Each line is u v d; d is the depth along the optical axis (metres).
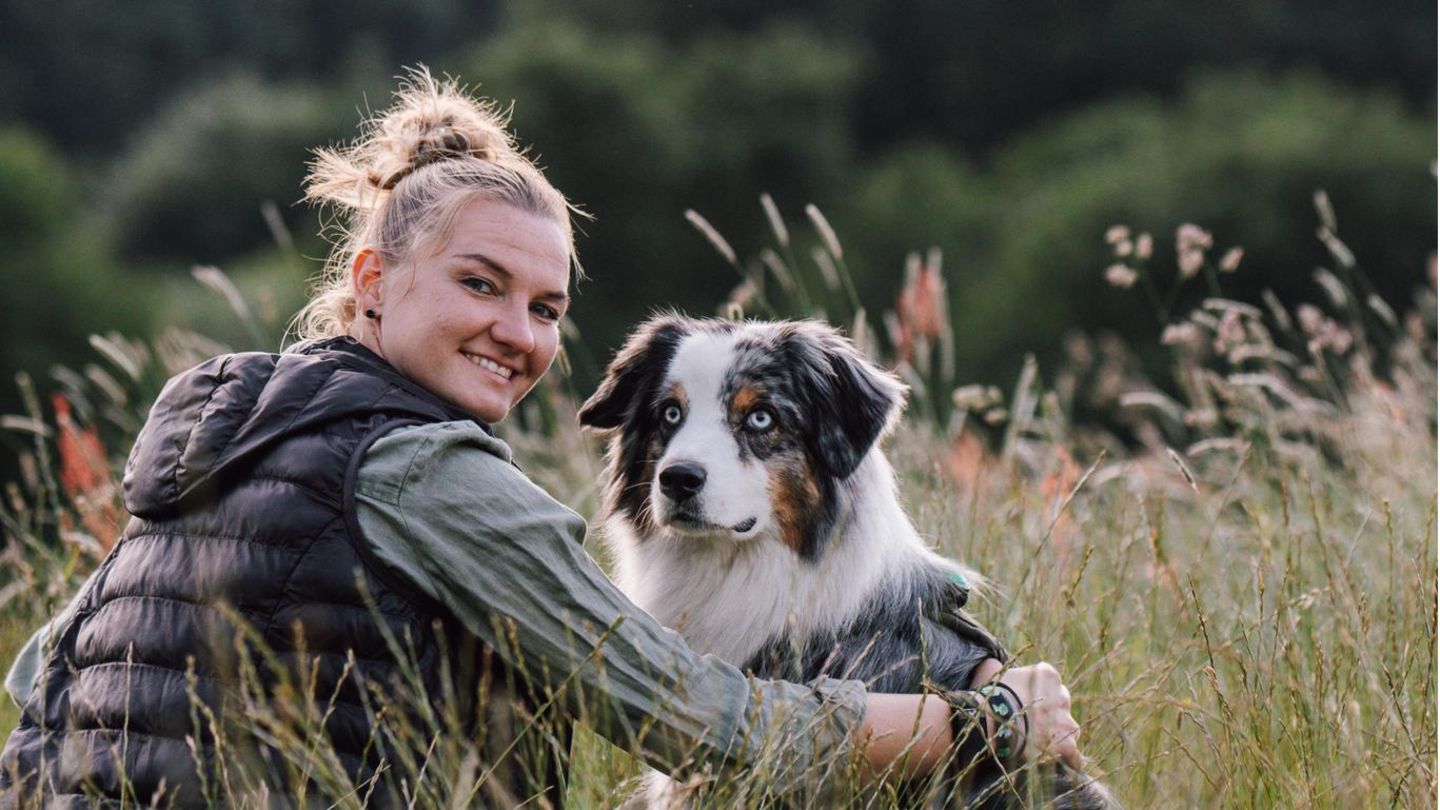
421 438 2.86
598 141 29.72
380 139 3.53
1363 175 24.91
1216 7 36.50
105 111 41.09
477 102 3.89
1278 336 15.34
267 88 40.28
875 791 3.10
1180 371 6.51
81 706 2.88
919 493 5.25
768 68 33.00
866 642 3.65
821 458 3.78
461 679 2.97
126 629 2.87
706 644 3.79
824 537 3.76
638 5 39.41
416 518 2.84
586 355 6.36
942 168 32.88
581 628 2.91
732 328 3.98
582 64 30.88
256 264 29.72
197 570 2.84
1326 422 6.11
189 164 35.25
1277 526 4.73
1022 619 4.15
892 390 3.87
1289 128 26.75
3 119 39.34
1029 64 37.81
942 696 3.12
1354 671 3.65
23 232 23.55
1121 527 4.84
